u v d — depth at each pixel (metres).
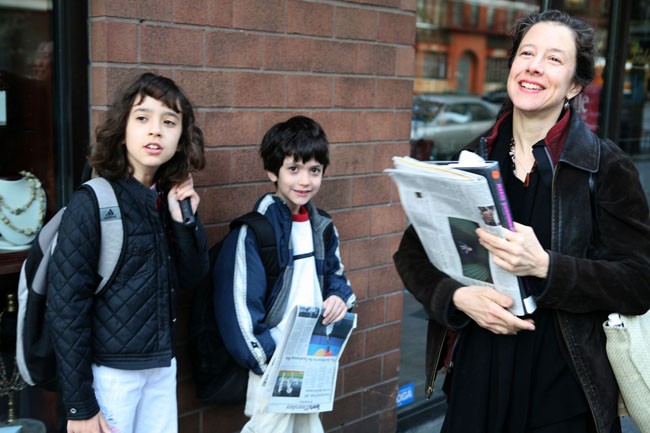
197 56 2.51
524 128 1.90
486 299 1.81
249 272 2.32
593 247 1.84
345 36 2.98
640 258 1.79
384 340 3.39
